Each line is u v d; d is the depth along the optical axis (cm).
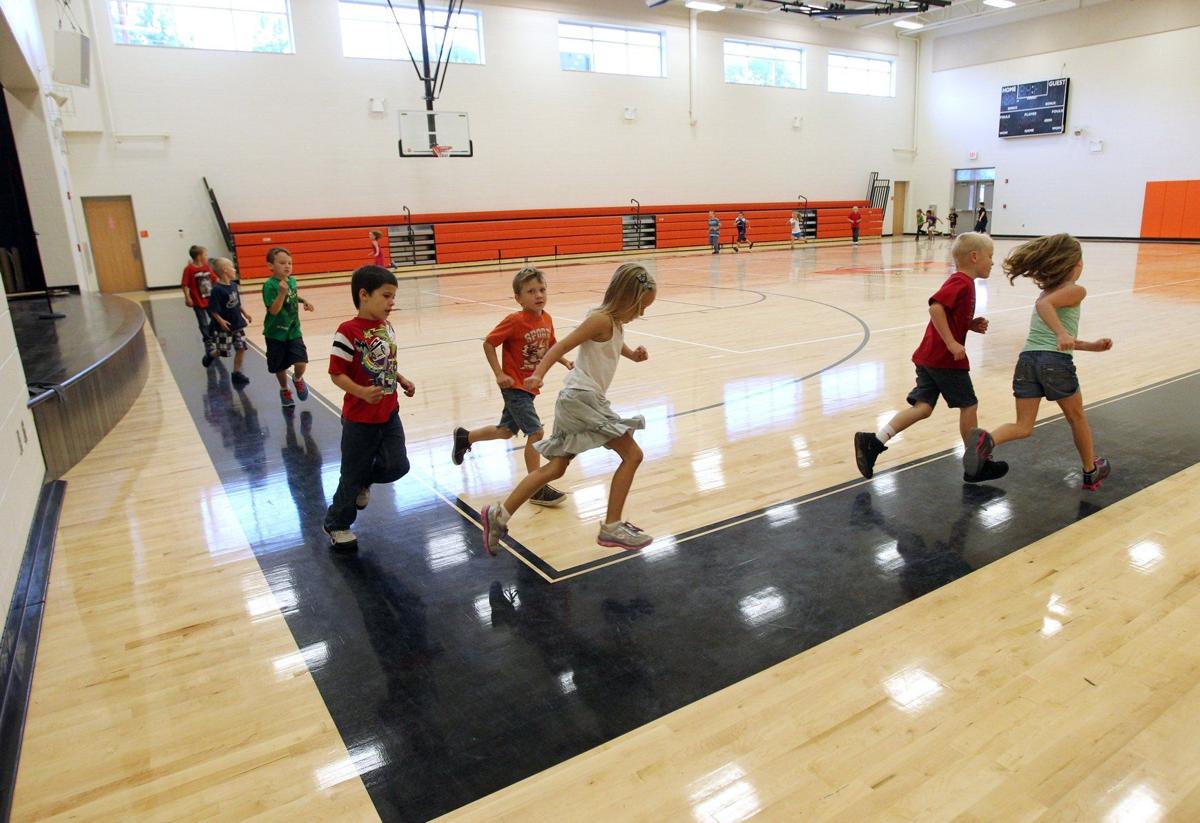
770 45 2177
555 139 1900
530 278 331
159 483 398
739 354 687
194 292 721
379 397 274
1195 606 241
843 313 923
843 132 2366
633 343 754
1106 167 2056
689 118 2088
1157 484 344
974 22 2277
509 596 267
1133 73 1969
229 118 1535
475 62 1773
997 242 2173
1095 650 219
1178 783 168
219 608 266
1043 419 452
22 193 1056
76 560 307
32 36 1047
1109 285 1089
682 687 211
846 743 185
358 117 1658
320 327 965
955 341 326
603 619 249
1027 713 193
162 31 1465
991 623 236
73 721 206
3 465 292
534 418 333
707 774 176
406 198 1742
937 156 2455
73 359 498
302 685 220
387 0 1638
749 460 401
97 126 1424
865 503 337
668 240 2100
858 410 490
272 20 1555
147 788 179
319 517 347
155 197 1496
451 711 205
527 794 173
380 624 252
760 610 250
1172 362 586
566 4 1852
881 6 2041
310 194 1636
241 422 518
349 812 170
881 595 256
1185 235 1931
